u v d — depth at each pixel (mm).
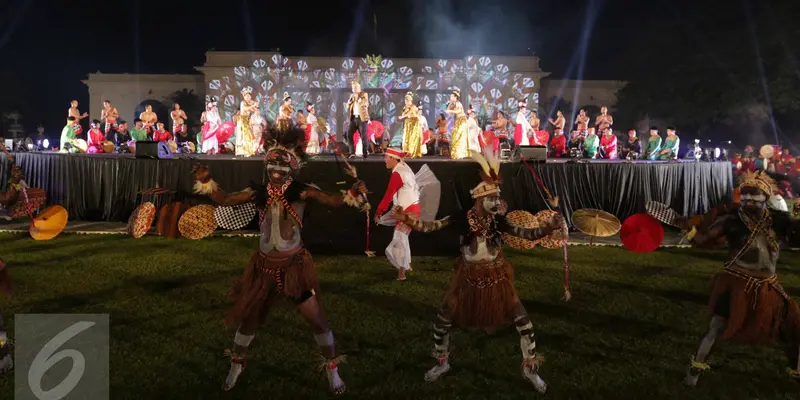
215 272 7023
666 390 3965
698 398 3859
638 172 10469
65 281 6512
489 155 3947
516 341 4816
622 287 6531
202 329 5039
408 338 4895
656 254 8352
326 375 4156
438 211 8898
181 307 5648
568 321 5371
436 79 34750
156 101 38969
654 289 6445
